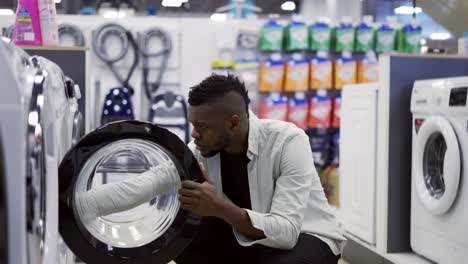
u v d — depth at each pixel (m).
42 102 1.09
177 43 5.03
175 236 1.78
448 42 5.45
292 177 1.92
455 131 2.90
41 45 3.03
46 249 1.30
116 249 1.74
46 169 1.27
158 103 4.84
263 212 2.00
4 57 0.97
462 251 2.83
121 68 4.93
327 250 1.98
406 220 3.44
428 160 3.20
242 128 1.89
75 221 1.67
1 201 0.98
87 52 3.07
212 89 1.82
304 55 5.30
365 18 5.37
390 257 3.32
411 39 5.34
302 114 5.18
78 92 2.45
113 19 4.96
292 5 7.73
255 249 2.04
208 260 2.09
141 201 1.87
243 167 2.02
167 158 1.83
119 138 1.67
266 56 5.24
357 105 3.76
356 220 3.77
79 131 2.58
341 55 5.29
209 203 1.73
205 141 1.87
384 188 3.41
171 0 7.48
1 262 0.99
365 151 3.64
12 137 0.98
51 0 3.07
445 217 2.98
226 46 5.06
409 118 3.43
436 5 5.56
